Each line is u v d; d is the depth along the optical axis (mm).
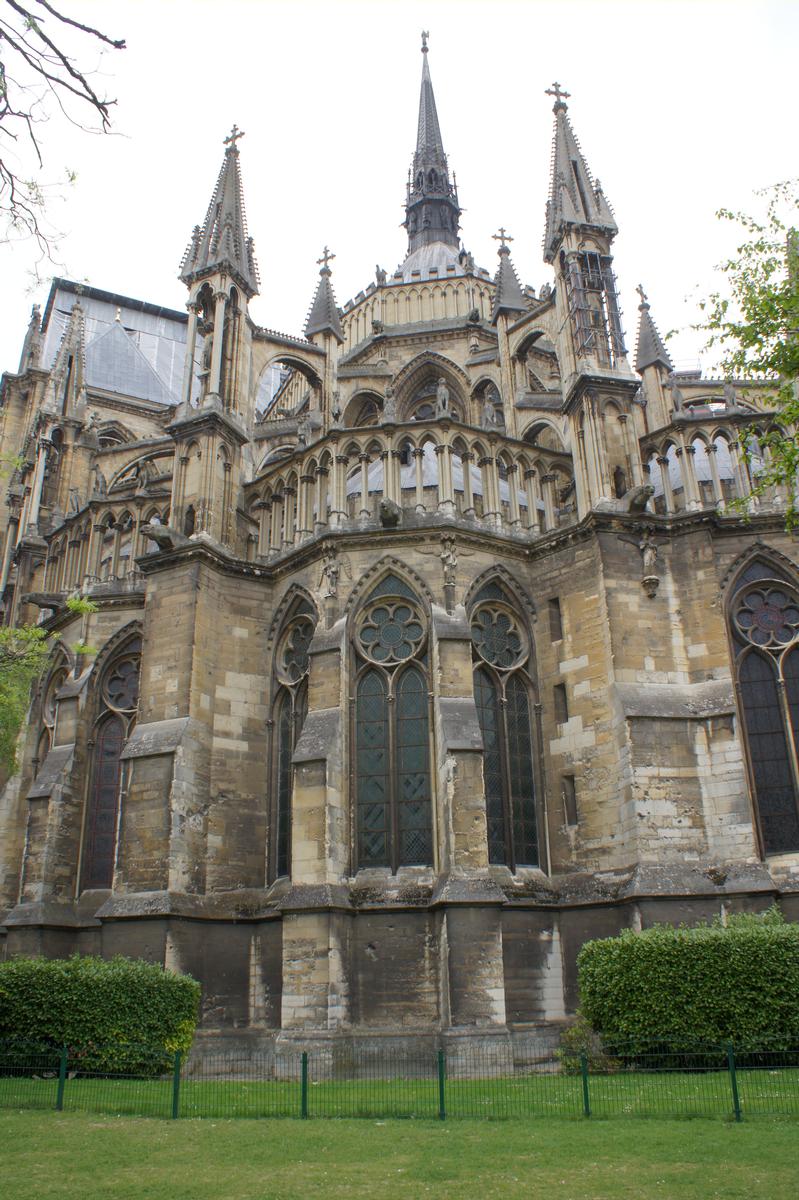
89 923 33906
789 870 28766
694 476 33562
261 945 30453
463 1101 19453
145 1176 13867
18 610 46094
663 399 45312
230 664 33781
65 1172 14156
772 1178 12930
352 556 32562
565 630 32438
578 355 35469
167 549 34125
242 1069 28031
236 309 39812
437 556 32219
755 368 25344
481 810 27953
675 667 31016
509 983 28188
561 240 37781
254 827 32438
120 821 32281
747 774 30359
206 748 32156
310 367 44031
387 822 29719
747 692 31453
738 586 32469
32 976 25234
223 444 37062
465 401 50719
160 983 25766
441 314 54531
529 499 35062
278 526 36375
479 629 32469
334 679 30703
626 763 29062
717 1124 16453
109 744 36406
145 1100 20141
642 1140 15367
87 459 50250
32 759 40000
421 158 75000
